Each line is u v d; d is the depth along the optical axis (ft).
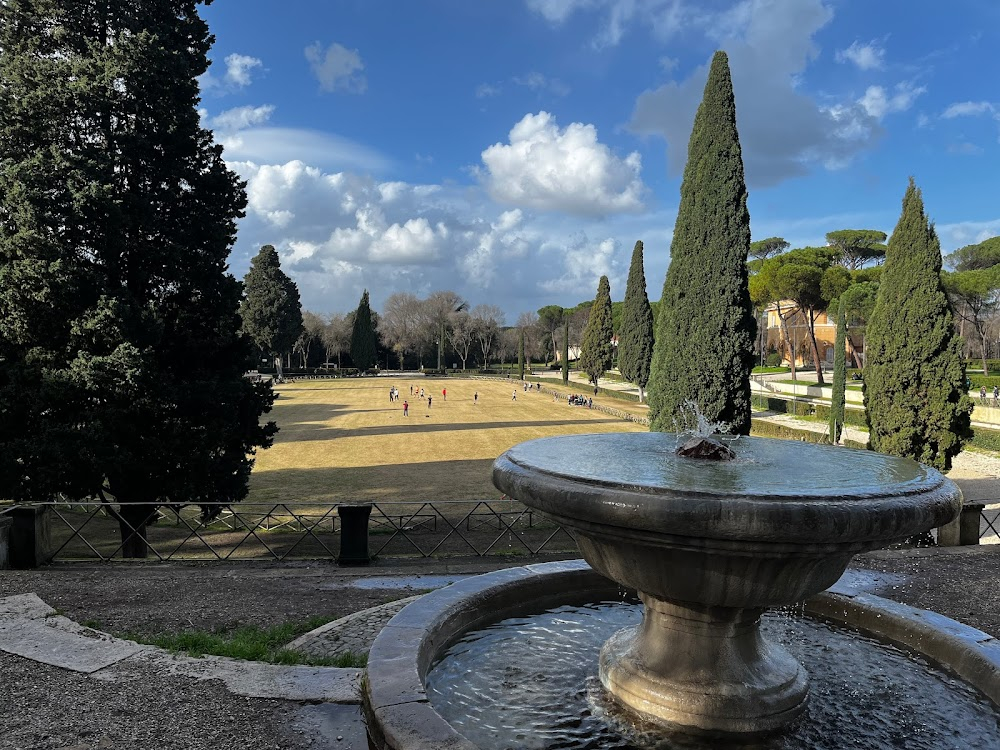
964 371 37.42
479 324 303.68
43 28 38.73
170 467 37.01
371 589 24.12
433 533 41.73
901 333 38.06
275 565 27.66
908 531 10.11
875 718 12.78
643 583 11.68
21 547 25.49
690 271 40.45
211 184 41.24
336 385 215.31
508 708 12.92
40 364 34.68
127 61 37.19
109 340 34.88
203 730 12.16
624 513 10.14
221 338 41.93
